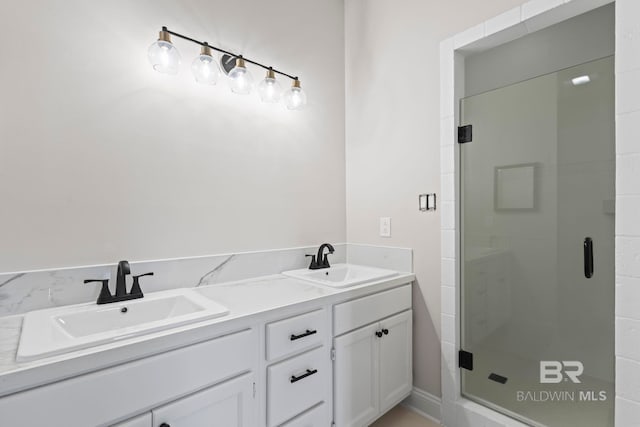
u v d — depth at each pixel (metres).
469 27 1.58
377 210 2.02
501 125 1.53
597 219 1.27
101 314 1.13
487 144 1.58
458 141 1.67
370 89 2.05
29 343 0.81
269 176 1.79
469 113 1.64
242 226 1.68
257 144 1.74
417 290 1.81
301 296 1.32
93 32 1.25
